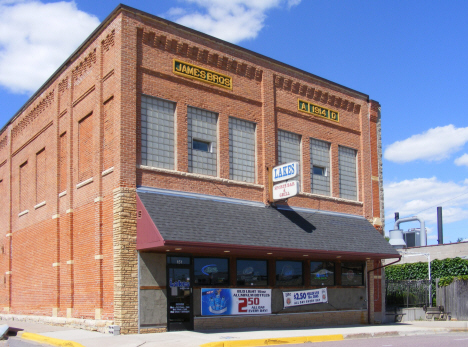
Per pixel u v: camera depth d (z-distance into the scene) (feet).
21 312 74.13
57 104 68.39
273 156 68.54
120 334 49.57
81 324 55.93
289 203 68.85
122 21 55.52
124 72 54.80
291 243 60.18
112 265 52.42
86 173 60.34
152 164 56.59
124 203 52.44
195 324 55.11
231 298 58.54
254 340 46.57
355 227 73.92
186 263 55.62
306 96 75.15
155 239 49.16
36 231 71.56
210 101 62.95
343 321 70.74
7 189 84.58
